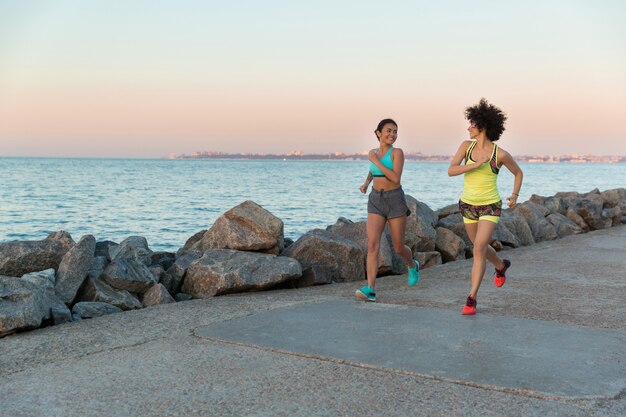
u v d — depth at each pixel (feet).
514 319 19.31
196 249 28.96
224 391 13.47
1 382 14.40
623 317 20.02
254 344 16.84
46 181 244.63
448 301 22.84
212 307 22.20
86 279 23.54
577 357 15.33
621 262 31.94
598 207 49.83
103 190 185.47
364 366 14.93
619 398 12.75
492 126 20.20
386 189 22.94
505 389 13.25
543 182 316.40
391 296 23.94
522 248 38.11
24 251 24.08
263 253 28.30
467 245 37.27
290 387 13.64
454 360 15.14
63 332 18.94
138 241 33.19
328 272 27.91
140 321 20.12
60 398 13.28
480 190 20.36
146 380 14.28
